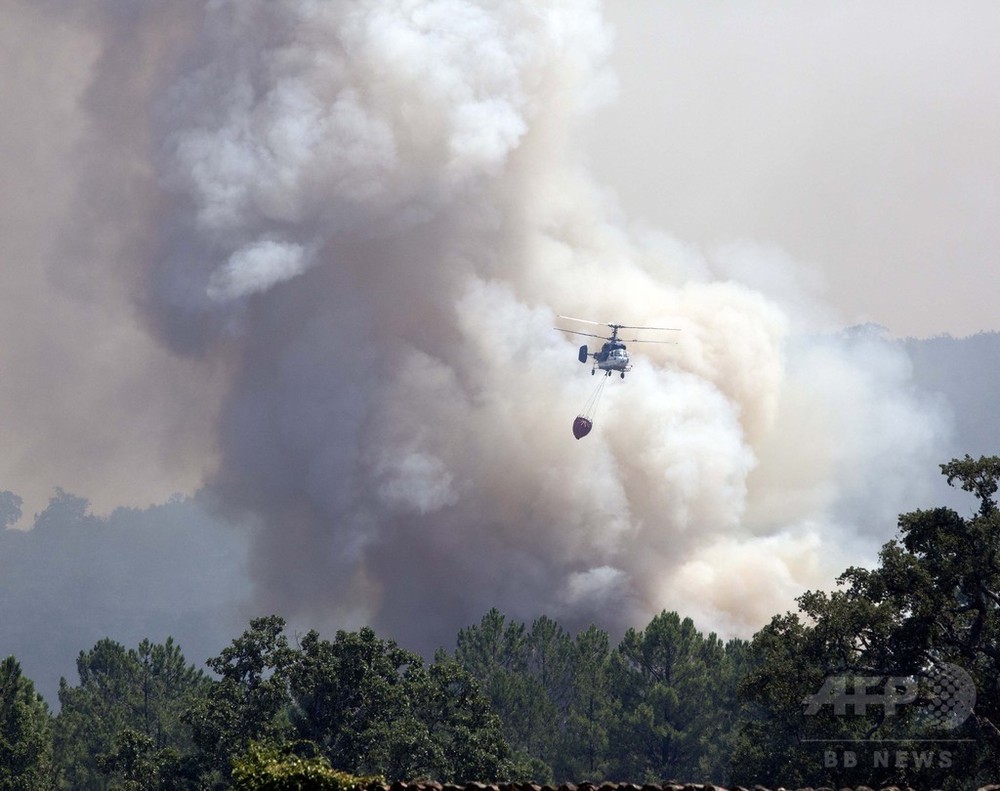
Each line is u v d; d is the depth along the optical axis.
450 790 23.66
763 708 60.41
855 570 45.06
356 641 58.59
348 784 22.28
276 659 58.25
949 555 43.78
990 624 43.69
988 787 24.05
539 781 58.84
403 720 56.44
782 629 44.72
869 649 42.69
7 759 59.34
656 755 61.78
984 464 43.72
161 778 55.75
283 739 55.59
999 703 41.16
